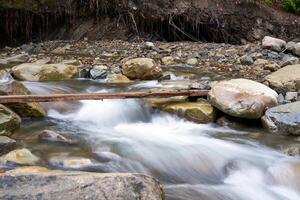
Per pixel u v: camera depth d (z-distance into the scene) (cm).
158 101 711
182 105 684
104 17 1438
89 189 335
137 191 335
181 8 1434
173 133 626
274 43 1117
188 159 536
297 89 759
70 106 693
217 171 521
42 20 1412
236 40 1491
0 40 1401
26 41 1416
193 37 1472
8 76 855
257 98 649
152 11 1421
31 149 520
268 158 544
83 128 625
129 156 528
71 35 1424
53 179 346
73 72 891
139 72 873
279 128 615
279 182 500
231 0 1492
